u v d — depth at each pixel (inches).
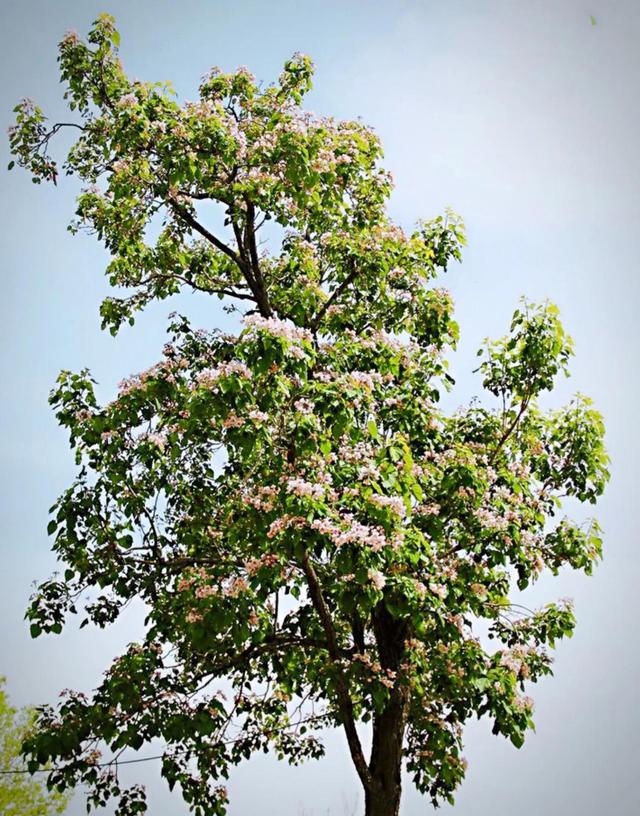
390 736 377.4
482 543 368.2
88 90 398.9
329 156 381.4
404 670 366.0
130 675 345.1
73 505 362.6
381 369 380.2
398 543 310.5
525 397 413.1
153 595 376.8
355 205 421.7
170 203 403.5
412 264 412.5
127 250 417.1
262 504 316.5
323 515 304.3
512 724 359.6
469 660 361.4
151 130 365.7
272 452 313.7
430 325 415.2
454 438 410.0
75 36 394.6
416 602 326.0
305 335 310.2
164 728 340.8
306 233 431.8
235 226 415.2
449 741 375.9
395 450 330.3
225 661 381.4
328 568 370.3
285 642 385.1
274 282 442.3
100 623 388.8
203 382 307.1
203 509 397.1
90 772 354.6
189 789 374.3
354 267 409.4
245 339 295.9
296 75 419.5
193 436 355.6
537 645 401.1
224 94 411.8
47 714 352.2
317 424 310.7
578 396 427.2
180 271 442.3
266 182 370.0
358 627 400.8
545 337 406.9
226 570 353.1
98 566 368.2
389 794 369.1
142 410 366.0
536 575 376.5
